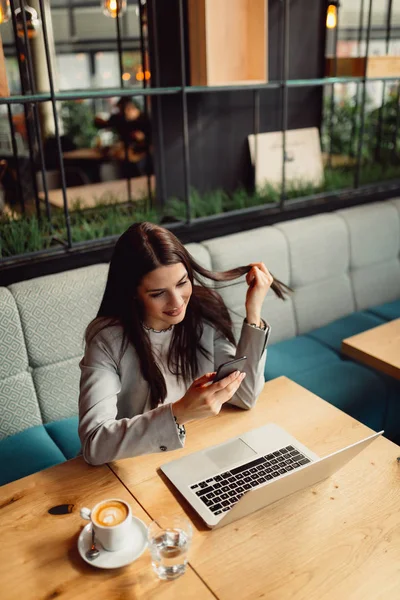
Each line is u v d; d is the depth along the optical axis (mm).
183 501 1183
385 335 2061
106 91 2191
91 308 2027
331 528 1108
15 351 1910
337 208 2979
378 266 2963
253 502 1084
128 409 1531
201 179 3012
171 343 1550
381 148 3514
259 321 1582
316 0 3072
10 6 2150
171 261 1317
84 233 2330
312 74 3207
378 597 962
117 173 3689
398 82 3361
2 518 1150
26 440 1930
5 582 1003
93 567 1027
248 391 1501
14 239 2170
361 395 2234
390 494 1195
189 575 1007
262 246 2469
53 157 3494
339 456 1137
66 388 2049
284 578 999
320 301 2725
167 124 2812
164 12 2648
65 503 1186
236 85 2496
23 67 2244
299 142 3146
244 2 2664
